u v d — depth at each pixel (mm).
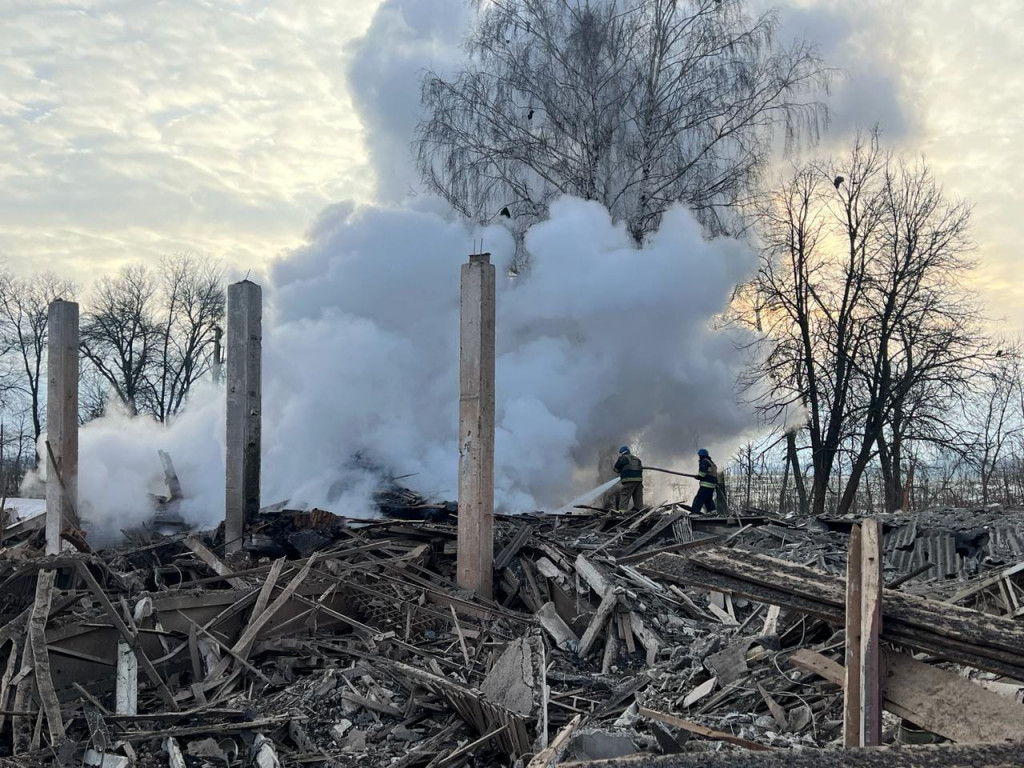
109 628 6762
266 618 7480
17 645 6238
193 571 9172
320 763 5707
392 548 9758
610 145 21578
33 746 5574
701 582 5531
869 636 4453
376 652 7328
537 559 9703
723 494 19094
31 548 10562
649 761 3477
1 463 32875
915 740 4559
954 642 4453
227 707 6438
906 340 25172
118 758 5375
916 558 10695
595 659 7664
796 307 26359
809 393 26047
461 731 6094
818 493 25844
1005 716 4109
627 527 12180
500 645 7492
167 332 38219
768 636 6965
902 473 27766
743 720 5633
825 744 5160
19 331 37531
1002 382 26359
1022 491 31609
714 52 21594
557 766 3504
